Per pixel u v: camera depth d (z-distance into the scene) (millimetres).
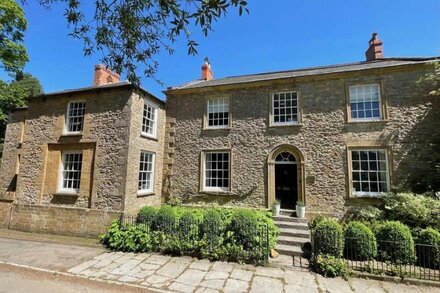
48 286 5680
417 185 9203
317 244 7188
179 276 6195
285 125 11055
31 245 8773
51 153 11281
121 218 9484
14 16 12453
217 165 11969
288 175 11172
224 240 7781
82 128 11094
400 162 9539
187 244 7730
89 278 6055
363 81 10383
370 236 7000
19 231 10750
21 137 14555
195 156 12141
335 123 10469
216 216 8172
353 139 10156
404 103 9812
